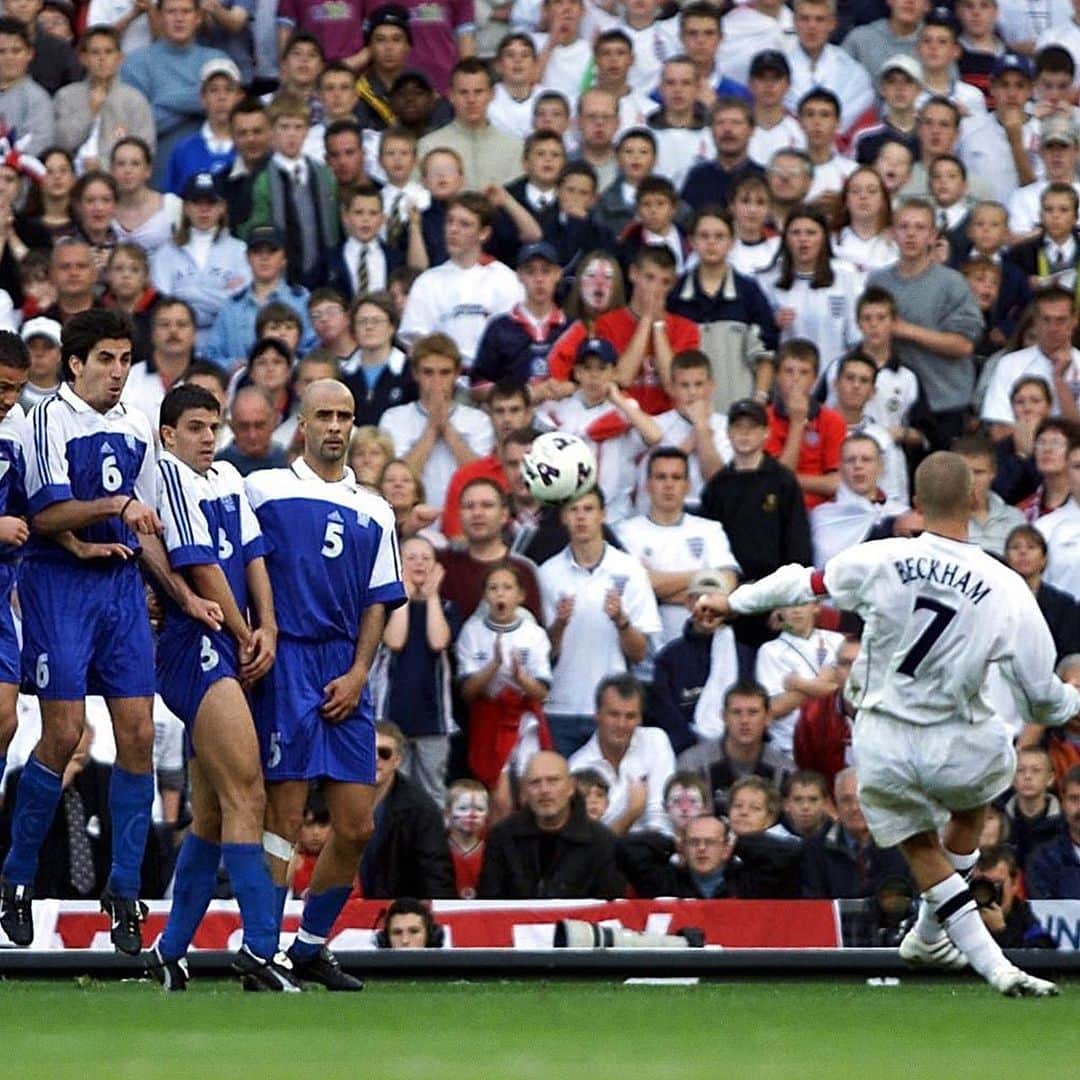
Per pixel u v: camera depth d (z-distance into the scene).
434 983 33.75
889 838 29.81
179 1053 20.94
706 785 39.62
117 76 58.75
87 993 30.00
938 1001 28.81
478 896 38.47
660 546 46.88
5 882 31.22
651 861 38.81
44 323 50.34
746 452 47.75
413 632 43.31
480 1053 21.08
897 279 53.06
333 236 54.75
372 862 39.28
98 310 30.77
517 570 44.81
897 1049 21.78
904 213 52.81
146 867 39.31
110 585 30.88
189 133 58.94
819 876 39.00
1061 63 59.88
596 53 58.72
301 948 31.62
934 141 57.62
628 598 45.19
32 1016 25.70
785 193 54.94
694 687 44.34
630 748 42.47
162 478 30.36
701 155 57.31
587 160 56.53
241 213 54.31
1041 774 40.28
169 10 58.97
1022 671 29.20
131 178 54.72
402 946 36.19
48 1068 19.31
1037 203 58.34
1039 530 47.12
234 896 33.03
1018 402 51.16
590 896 38.41
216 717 30.14
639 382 50.81
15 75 57.78
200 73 59.12
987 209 55.69
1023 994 29.42
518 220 54.53
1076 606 46.00
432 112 59.00
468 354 52.06
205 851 31.17
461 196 52.78
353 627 31.47
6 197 53.00
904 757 29.34
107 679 30.98
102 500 29.95
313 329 51.16
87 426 30.48
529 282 51.41
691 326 51.44
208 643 30.33
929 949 31.36
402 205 54.78
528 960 34.28
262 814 30.44
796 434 49.53
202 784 30.94
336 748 31.27
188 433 30.41
